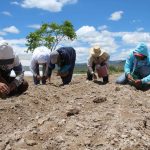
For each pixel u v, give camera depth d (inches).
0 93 259.6
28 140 182.5
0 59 242.8
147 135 183.6
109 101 246.8
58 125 195.3
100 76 386.6
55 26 1120.8
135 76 350.0
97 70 386.9
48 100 269.1
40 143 181.0
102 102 246.1
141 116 208.2
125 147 169.5
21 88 273.1
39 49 381.7
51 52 374.3
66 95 294.5
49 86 328.5
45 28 1123.3
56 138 179.5
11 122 215.9
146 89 338.6
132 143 171.9
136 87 339.9
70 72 376.8
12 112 229.0
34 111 236.2
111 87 319.6
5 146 180.5
